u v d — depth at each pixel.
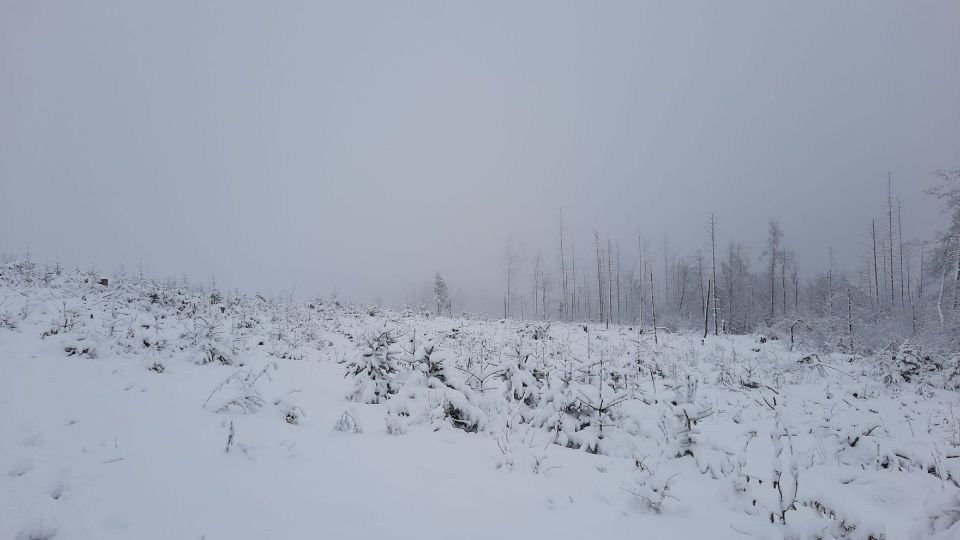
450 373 7.91
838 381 14.27
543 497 4.79
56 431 5.32
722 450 5.98
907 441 7.78
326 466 5.14
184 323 12.46
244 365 10.38
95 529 3.57
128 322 11.23
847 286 38.19
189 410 6.66
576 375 9.03
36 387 6.73
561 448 6.56
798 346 26.09
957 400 12.30
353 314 22.30
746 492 4.91
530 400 8.06
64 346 8.81
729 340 30.62
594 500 4.83
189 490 4.27
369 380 8.20
